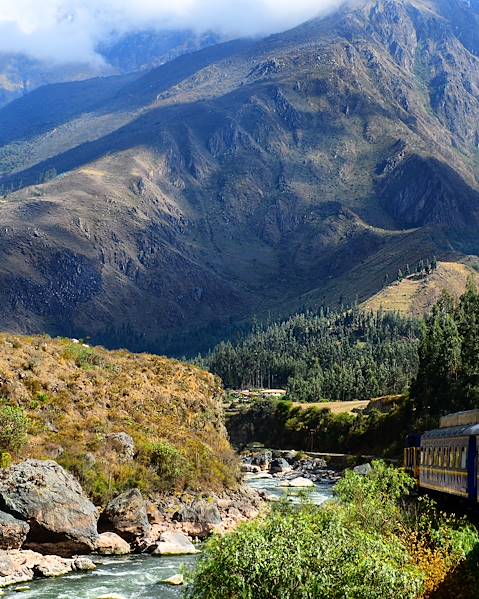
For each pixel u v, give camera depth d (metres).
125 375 73.94
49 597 34.66
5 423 53.03
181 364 85.12
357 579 21.14
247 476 111.62
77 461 52.81
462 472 44.03
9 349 66.38
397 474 34.28
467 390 110.31
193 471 62.25
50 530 42.88
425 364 119.25
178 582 37.50
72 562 41.28
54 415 59.69
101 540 44.94
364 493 31.22
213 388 84.31
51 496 43.75
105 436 58.53
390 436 125.56
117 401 68.19
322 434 147.38
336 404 167.38
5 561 39.09
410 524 30.77
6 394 59.44
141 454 58.84
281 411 171.62
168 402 73.88
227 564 21.06
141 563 42.47
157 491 56.44
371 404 147.88
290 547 21.45
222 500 60.62
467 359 112.25
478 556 25.86
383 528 29.25
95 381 68.88
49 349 70.38
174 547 45.41
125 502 48.00
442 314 139.12
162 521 51.31
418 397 120.75
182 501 56.50
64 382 65.62
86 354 73.50
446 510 46.78
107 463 55.34
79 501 45.12
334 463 126.88
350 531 23.12
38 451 53.31
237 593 20.77
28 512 42.53
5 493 42.81
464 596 24.22
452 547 27.09
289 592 20.72
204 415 76.75
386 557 22.39
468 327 117.31
